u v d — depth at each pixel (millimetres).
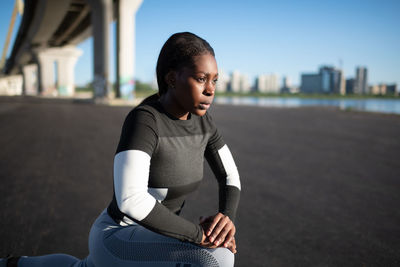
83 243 2357
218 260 949
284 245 2387
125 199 895
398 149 6727
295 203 3330
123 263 994
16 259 1206
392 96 138500
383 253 2293
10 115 13312
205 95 1017
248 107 23312
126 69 24109
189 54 985
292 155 5934
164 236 982
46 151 5840
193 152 1104
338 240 2492
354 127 10953
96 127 9406
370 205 3312
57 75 55625
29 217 2820
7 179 4004
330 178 4363
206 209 3113
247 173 4555
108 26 23984
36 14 36562
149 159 971
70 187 3732
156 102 1090
